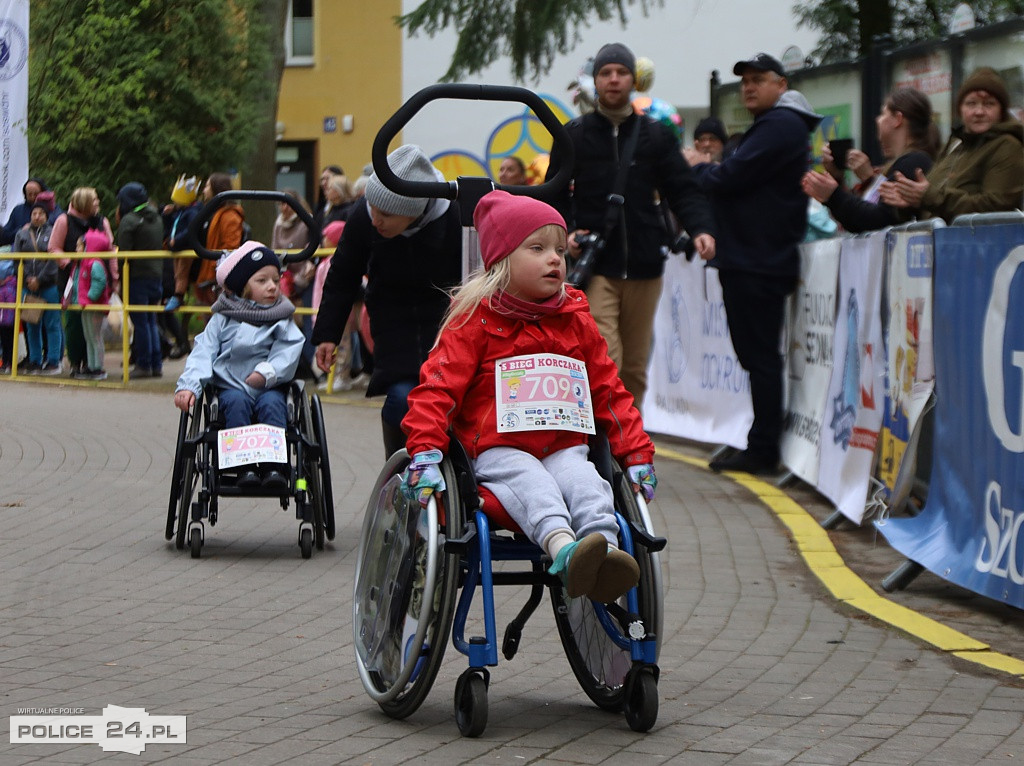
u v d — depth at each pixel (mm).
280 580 6711
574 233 8531
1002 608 6188
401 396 6020
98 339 15883
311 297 14930
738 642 5656
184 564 7020
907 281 7016
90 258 15703
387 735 4406
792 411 9570
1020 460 5684
